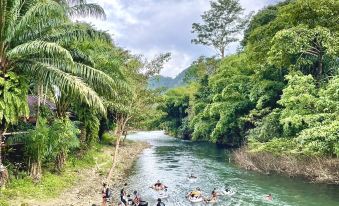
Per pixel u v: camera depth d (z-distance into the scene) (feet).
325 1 110.83
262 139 122.31
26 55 61.67
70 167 92.58
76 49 74.43
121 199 73.56
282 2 161.99
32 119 85.46
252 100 142.72
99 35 65.77
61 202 64.44
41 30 63.46
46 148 73.20
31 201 61.31
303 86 101.19
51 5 56.75
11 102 59.06
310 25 118.83
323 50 114.83
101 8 65.51
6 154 70.69
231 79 168.55
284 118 104.99
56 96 82.58
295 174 97.14
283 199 77.15
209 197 80.53
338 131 82.89
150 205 76.23
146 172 110.93
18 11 60.70
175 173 109.70
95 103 60.03
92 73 63.52
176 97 279.08
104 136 176.55
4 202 56.80
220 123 162.81
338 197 76.79
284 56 120.26
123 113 106.01
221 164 125.18
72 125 85.46
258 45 135.95
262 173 105.09
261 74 140.46
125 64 104.37
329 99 92.07
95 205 65.67
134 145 182.19
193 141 224.33
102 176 94.38
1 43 59.06
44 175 76.64
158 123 295.89
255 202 76.02
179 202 78.74
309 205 72.33
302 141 88.94
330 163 89.20
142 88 101.76
